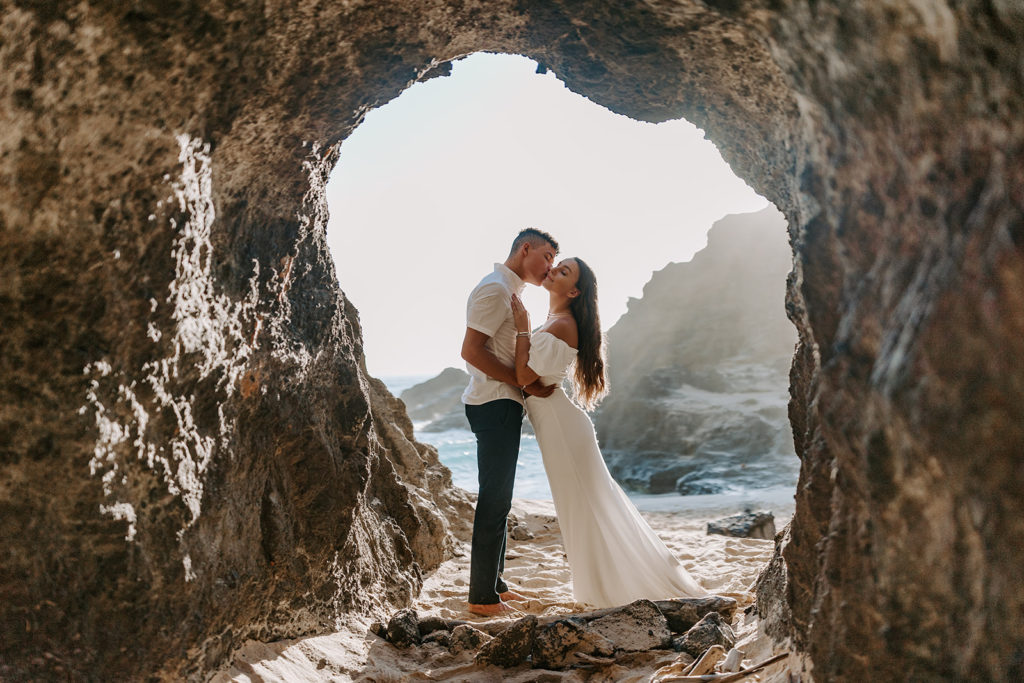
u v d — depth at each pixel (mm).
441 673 3186
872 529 1781
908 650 1668
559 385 4250
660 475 19828
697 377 25203
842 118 1973
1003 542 1398
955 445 1467
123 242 2434
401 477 6012
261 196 3166
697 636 3234
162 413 2631
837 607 1913
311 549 3555
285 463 3518
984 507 1435
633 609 3551
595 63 3189
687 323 27891
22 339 2340
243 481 3156
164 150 2438
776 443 19453
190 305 2750
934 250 1612
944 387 1482
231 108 2648
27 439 2367
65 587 2428
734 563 5281
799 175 2389
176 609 2604
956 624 1545
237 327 3080
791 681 2494
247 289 3156
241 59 2518
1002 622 1411
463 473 18703
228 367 3004
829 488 2406
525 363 4023
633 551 4102
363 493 4172
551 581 4992
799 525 2684
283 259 3438
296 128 3053
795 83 2137
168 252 2590
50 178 2234
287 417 3498
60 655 2432
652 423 22797
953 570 1542
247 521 3164
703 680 2770
